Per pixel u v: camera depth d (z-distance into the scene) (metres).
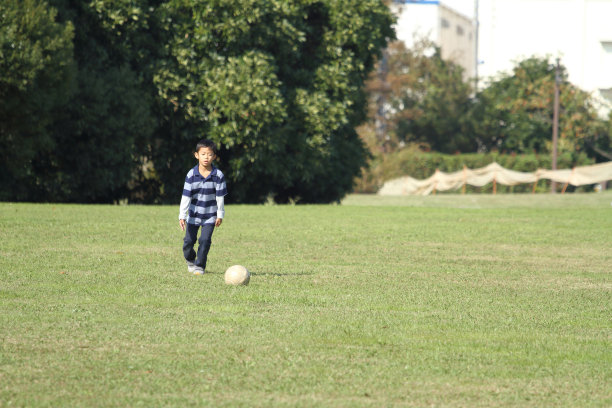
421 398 13.06
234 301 21.22
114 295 21.67
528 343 17.14
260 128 71.38
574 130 161.88
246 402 12.65
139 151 73.75
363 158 88.94
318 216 52.91
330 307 20.73
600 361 15.77
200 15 71.44
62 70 60.03
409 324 18.70
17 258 28.72
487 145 184.75
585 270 30.08
